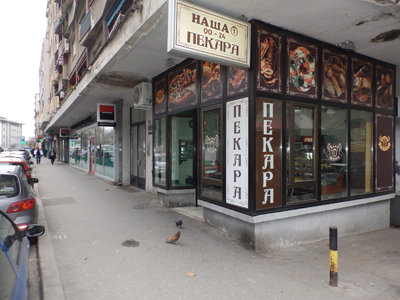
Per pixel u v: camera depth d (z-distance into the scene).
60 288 3.31
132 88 9.09
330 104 5.38
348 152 5.70
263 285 3.47
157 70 7.29
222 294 3.25
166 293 3.26
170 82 7.20
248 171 4.48
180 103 6.72
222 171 5.14
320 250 4.70
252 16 4.25
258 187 4.46
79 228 5.68
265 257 4.32
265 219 4.49
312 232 5.12
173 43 3.54
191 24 3.71
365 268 4.09
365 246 5.06
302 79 4.99
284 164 4.73
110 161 12.82
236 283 3.51
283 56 4.76
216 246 4.70
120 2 7.61
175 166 7.50
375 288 3.48
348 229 5.70
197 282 3.52
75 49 17.28
